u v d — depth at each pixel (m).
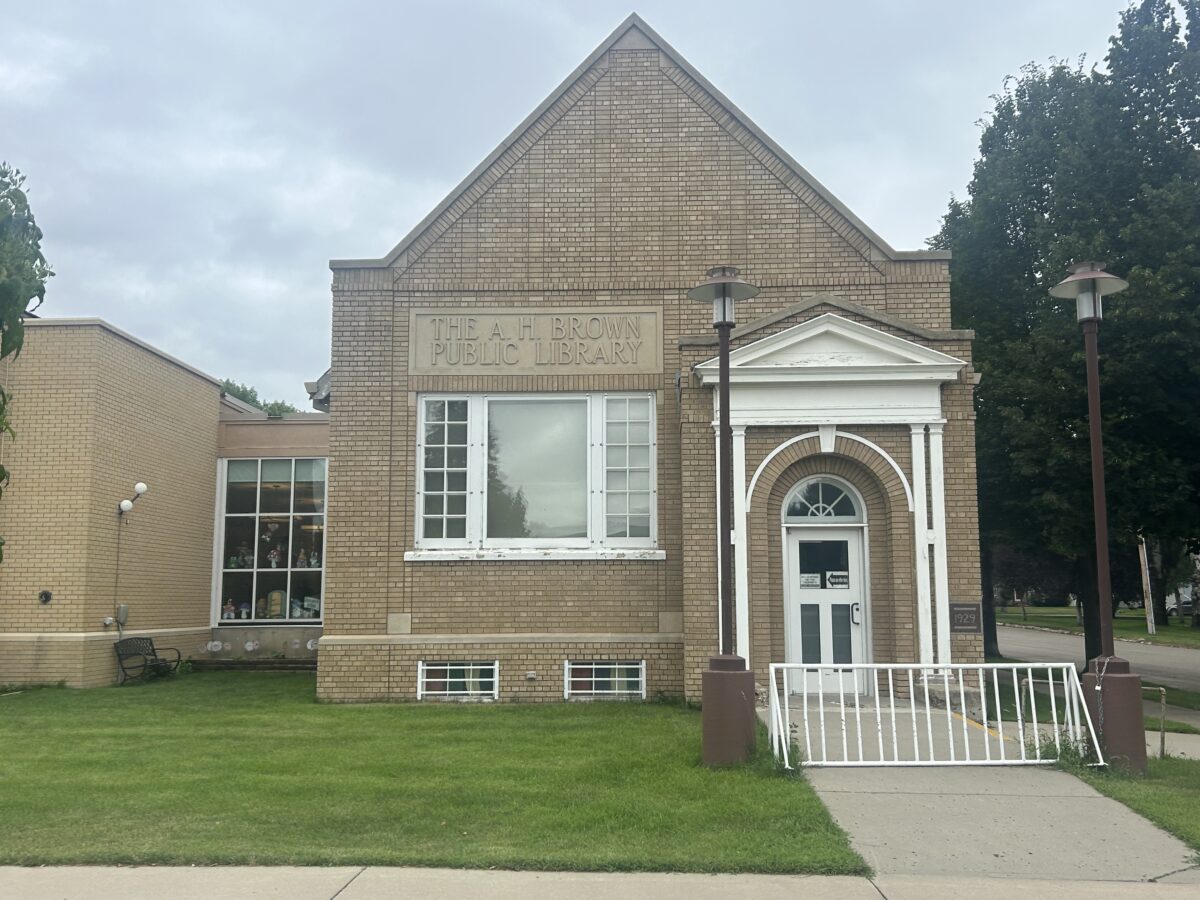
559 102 15.32
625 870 6.43
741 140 15.16
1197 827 7.27
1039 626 50.88
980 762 9.24
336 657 14.24
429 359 14.78
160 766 9.45
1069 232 18.69
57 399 17.11
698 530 13.34
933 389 13.23
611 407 14.80
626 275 14.93
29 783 8.69
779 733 9.16
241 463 22.27
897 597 13.04
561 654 14.19
